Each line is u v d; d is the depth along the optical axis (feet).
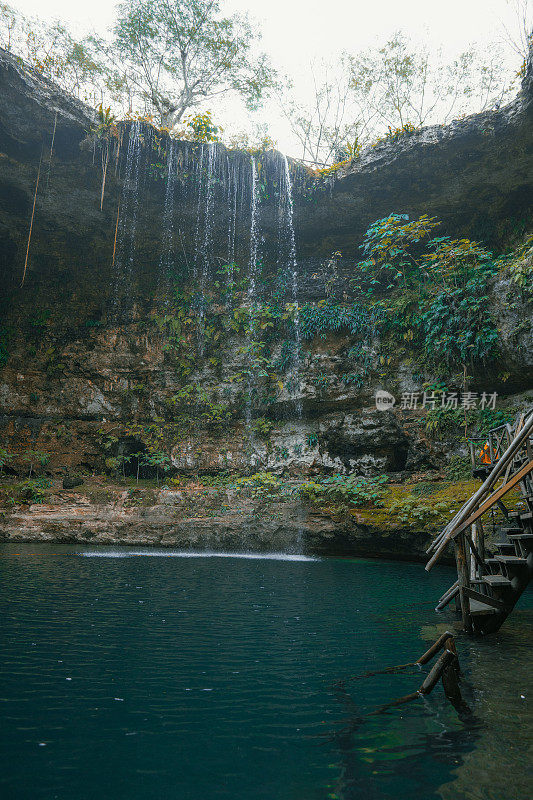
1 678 12.81
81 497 53.11
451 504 40.81
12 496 52.08
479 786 8.23
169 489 55.47
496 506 35.47
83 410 64.23
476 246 52.49
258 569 35.99
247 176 60.44
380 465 55.52
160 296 67.46
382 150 55.83
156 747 9.47
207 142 59.16
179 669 14.02
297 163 59.62
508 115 48.75
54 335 66.44
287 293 65.31
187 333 65.77
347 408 59.31
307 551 47.55
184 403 63.00
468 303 51.26
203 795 7.80
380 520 43.52
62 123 54.29
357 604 24.03
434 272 54.90
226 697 12.06
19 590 24.77
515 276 47.44
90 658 14.69
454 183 55.26
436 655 15.83
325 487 49.93
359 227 62.90
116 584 27.58
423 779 8.42
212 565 37.47
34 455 59.98
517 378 49.67
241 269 67.00
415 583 30.60
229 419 62.23
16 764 8.66
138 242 65.87
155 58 60.39
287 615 21.35
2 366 63.93
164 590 26.40
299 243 65.87
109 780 8.23
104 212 62.49
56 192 59.82
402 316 57.77
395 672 14.08
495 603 18.76
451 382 52.85
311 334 61.26
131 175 59.06
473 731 10.35
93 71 58.80
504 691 12.70
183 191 61.00
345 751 9.41
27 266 66.33
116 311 67.31
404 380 56.24
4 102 51.49
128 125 56.54
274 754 9.29
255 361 62.34
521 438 17.79
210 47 59.31
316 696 12.24
